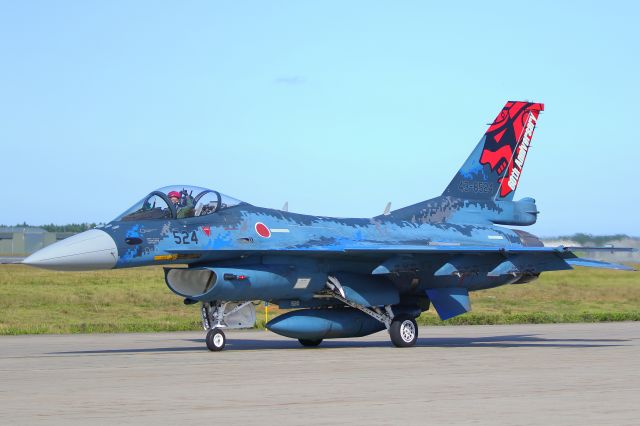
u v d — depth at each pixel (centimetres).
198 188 3181
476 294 7431
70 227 15188
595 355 2797
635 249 3256
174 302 6588
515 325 4809
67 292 7056
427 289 3481
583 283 8481
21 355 2859
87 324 4672
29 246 14225
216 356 2800
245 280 3014
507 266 3203
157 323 4778
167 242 2992
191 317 5475
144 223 2994
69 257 2816
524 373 2239
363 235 3472
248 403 1712
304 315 3189
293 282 3162
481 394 1836
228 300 3033
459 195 3922
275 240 3206
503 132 4031
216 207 3173
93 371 2316
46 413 1598
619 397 1789
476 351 2989
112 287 7638
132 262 2938
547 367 2395
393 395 1822
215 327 3044
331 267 3272
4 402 1733
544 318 5078
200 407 1664
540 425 1474
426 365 2461
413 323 3284
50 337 3850
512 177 4056
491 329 4431
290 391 1888
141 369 2367
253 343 3522
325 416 1560
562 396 1803
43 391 1898
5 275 8844
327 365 2467
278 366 2439
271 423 1491
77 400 1758
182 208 3088
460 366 2428
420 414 1581
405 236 3594
